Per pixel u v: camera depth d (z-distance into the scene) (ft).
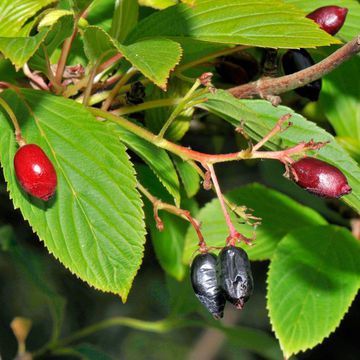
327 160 0.96
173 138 1.06
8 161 0.91
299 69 1.02
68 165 0.93
